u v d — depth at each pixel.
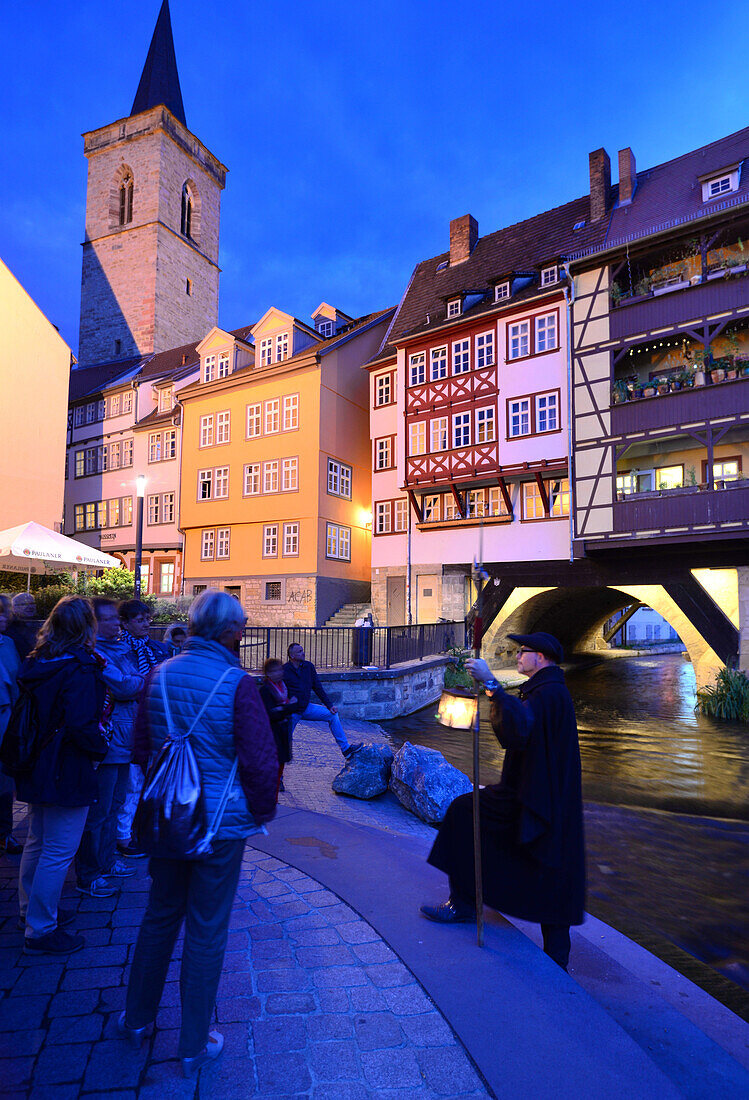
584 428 19.56
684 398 17.62
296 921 3.32
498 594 21.86
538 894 3.05
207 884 2.12
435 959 2.94
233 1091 2.08
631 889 5.59
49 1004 2.52
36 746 2.88
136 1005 2.22
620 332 19.06
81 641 3.08
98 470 34.34
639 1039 2.85
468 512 23.06
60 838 2.96
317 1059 2.24
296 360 26.11
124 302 42.72
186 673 2.21
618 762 11.41
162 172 42.53
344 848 4.44
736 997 3.65
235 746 2.16
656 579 18.67
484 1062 2.24
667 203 20.77
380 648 14.04
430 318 25.23
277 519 26.33
